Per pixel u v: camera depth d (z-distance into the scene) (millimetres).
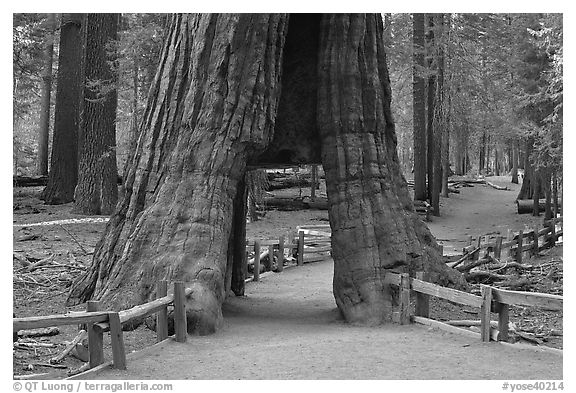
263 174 30016
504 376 7266
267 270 19781
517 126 23734
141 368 7770
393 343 9125
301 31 12766
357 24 12086
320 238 24391
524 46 25750
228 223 11086
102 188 25922
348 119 11938
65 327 10602
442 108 31734
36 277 14945
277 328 10812
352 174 11758
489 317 8969
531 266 18078
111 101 25844
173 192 11141
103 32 25016
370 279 11094
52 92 46844
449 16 30875
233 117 11227
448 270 12641
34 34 30172
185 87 11742
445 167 39875
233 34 11289
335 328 10648
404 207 12766
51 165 30000
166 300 9141
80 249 19031
